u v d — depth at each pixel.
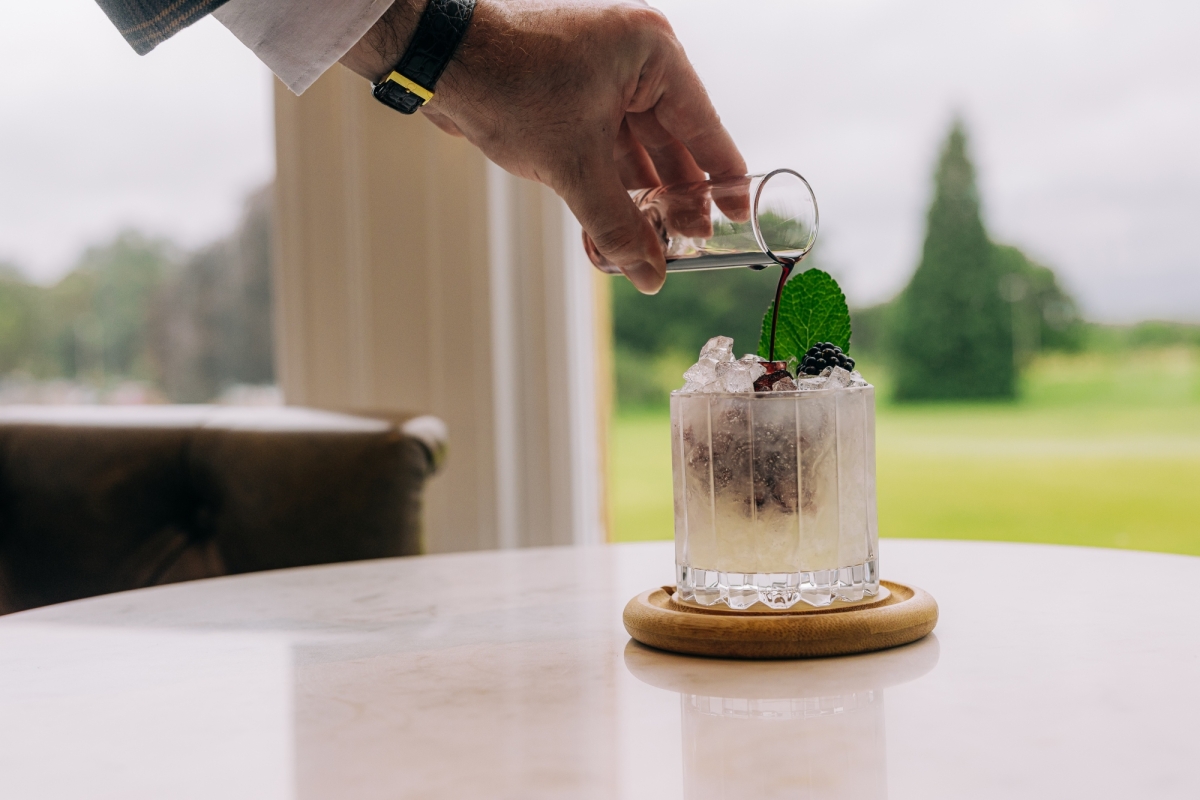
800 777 0.51
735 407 0.64
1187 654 0.62
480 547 1.42
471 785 0.52
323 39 0.75
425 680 0.62
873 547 0.67
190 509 1.13
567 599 0.76
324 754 0.54
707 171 0.83
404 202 1.44
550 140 0.74
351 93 1.46
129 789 0.52
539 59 0.73
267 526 1.07
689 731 0.55
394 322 1.45
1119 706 0.56
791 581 0.64
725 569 0.65
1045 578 0.76
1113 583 0.74
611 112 0.75
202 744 0.56
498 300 1.41
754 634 0.62
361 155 1.45
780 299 0.72
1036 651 0.63
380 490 1.07
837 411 0.65
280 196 1.53
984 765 0.52
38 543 1.12
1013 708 0.56
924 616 0.64
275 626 0.72
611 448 1.54
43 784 0.53
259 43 0.75
